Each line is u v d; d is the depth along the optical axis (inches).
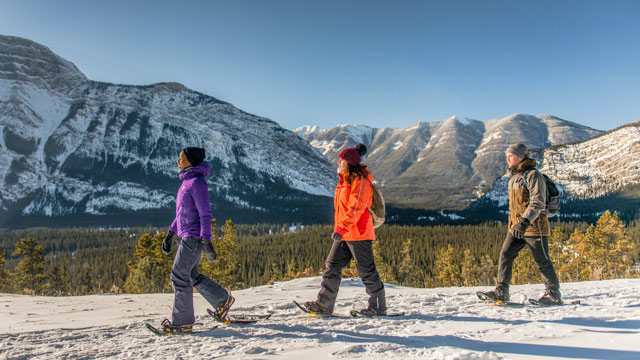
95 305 215.9
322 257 3604.8
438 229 4586.6
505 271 179.8
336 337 112.9
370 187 147.9
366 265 151.6
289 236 5083.7
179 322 124.2
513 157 177.6
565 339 106.1
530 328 122.2
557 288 177.9
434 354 90.4
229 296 135.5
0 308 203.5
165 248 135.5
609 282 273.9
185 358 93.4
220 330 126.9
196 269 132.3
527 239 176.4
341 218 150.3
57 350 104.9
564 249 1581.0
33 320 164.2
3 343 113.7
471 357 86.7
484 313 157.2
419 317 151.2
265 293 258.1
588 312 150.3
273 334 119.0
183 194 129.0
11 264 4136.3
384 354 93.4
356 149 146.9
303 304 155.4
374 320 143.6
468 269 1957.4
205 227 125.1
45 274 1710.1
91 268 3722.9
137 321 155.7
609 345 97.0
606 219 1369.3
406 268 2610.7
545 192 171.0
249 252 4060.0
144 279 1403.8
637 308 157.8
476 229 4520.2
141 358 94.8
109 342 113.7
